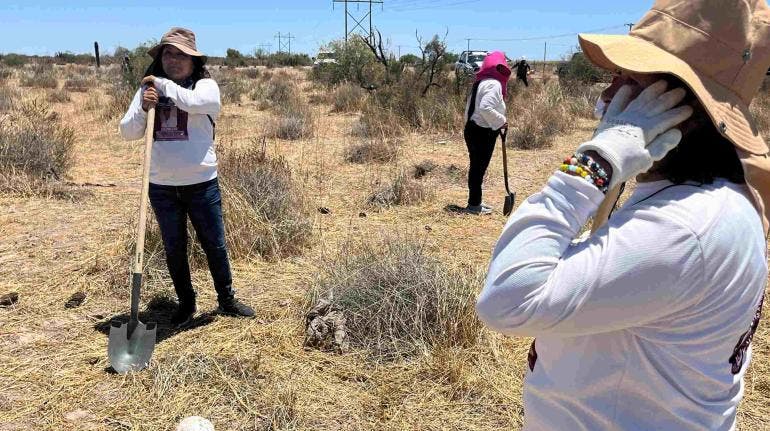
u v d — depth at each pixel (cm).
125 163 998
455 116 1434
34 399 343
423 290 419
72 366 376
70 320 437
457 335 405
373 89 1950
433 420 335
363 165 1023
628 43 123
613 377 124
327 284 459
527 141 1245
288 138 1304
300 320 435
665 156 127
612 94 137
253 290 497
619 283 113
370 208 757
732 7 119
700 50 120
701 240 113
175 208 419
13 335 411
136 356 375
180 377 361
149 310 461
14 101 1734
